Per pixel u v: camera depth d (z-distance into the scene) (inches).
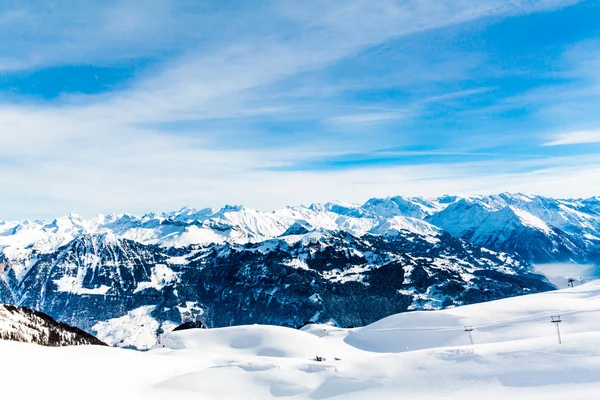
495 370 3329.2
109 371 4111.7
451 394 3088.1
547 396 2763.3
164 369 4608.8
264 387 3848.4
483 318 7362.2
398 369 3747.5
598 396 2628.0
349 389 3563.0
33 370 3666.3
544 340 3769.7
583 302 7529.5
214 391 3801.7
